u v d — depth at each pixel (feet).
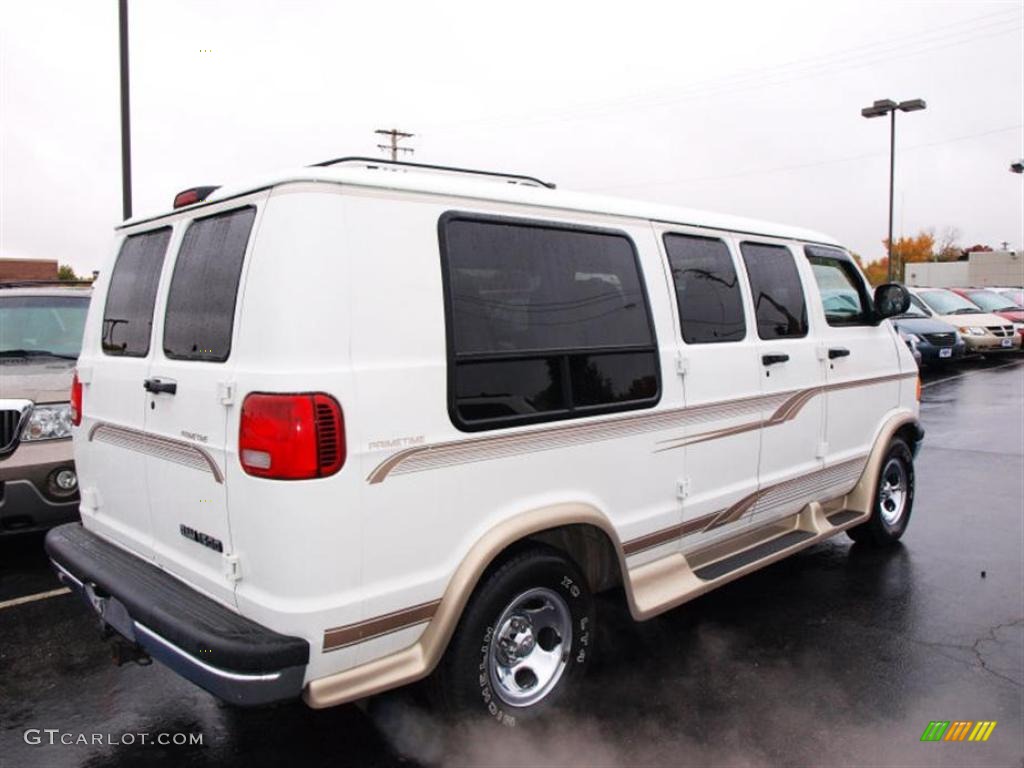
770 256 15.37
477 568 9.82
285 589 8.61
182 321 10.28
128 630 10.21
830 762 10.49
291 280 8.61
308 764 10.40
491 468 10.10
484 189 10.41
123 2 41.70
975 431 34.73
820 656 13.53
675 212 13.42
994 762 10.51
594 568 12.12
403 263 9.31
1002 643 14.05
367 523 8.92
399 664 9.50
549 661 11.30
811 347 15.97
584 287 11.46
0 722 11.39
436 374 9.48
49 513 16.67
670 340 12.72
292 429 8.41
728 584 16.89
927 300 66.03
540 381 10.69
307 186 8.77
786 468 15.48
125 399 11.35
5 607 15.47
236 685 8.48
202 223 10.39
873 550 19.08
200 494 9.69
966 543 19.61
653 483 12.51
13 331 20.71
